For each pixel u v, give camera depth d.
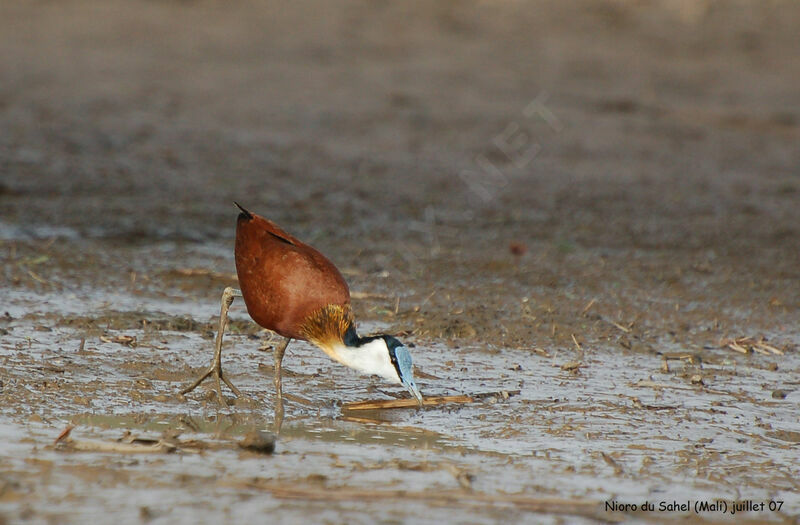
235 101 24.11
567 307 12.66
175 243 15.09
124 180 18.39
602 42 30.02
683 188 20.44
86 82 24.25
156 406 8.61
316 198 18.33
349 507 6.60
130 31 27.78
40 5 28.64
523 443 8.07
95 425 8.05
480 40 29.61
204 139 21.52
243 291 8.74
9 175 17.86
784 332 12.12
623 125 24.44
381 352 8.41
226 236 15.77
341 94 25.16
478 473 7.35
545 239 16.52
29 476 6.92
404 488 6.98
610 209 18.75
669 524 6.61
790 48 30.45
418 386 9.48
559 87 26.70
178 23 28.73
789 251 16.33
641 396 9.45
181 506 6.52
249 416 8.51
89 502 6.54
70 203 16.67
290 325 8.55
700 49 30.00
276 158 20.73
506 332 11.47
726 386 9.86
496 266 14.62
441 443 8.01
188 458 7.41
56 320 10.94
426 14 31.19
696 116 25.30
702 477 7.47
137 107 23.05
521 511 6.66
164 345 10.33
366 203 18.23
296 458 7.53
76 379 9.10
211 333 10.83
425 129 23.31
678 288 13.92
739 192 20.36
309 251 8.62
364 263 14.45
